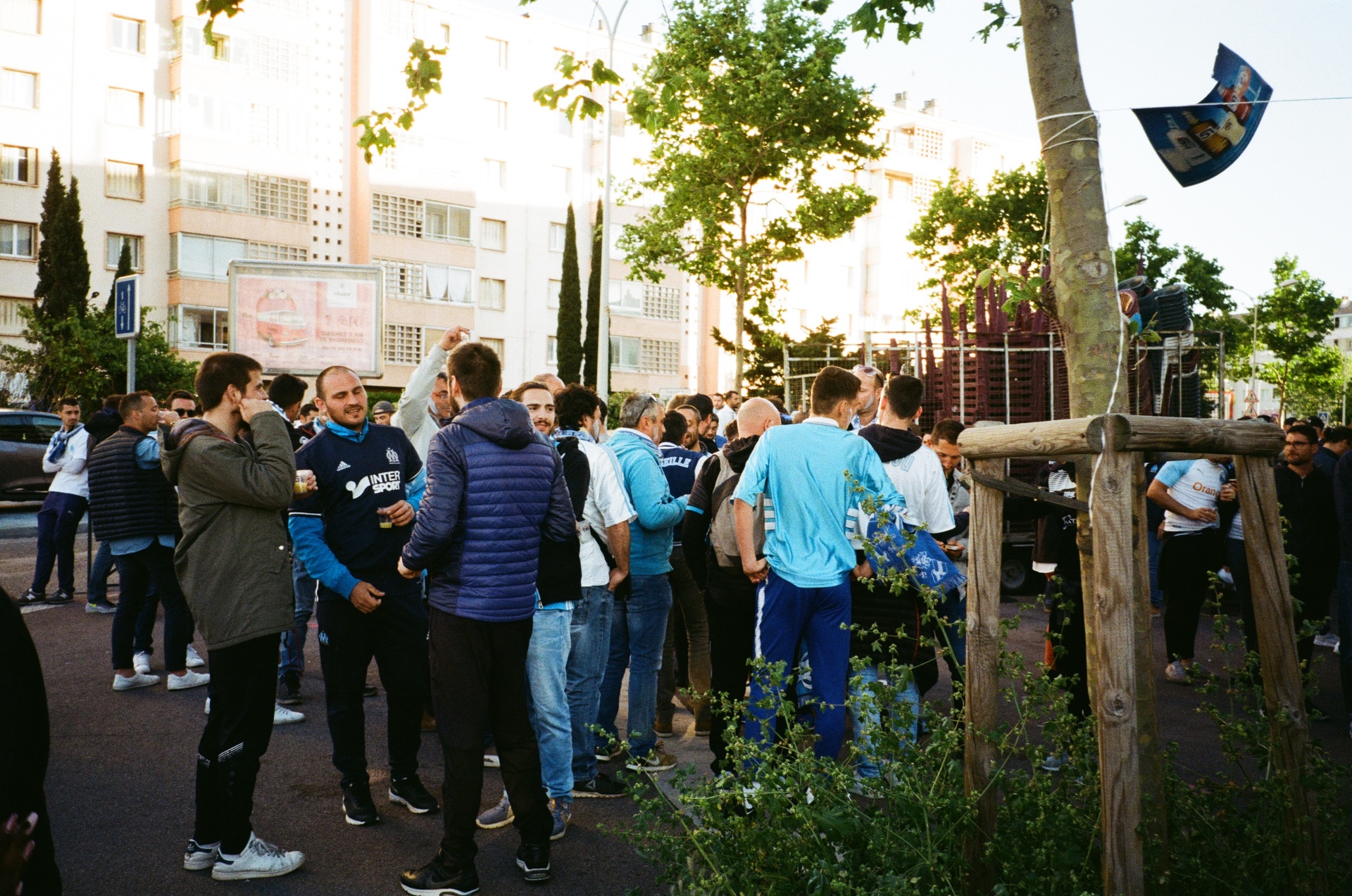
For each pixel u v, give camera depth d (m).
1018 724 3.01
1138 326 8.34
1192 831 2.92
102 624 9.20
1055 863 2.73
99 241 34.88
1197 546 7.28
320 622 4.66
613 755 5.54
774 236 29.92
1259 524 2.73
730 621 4.84
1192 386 13.37
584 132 45.66
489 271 43.16
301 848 4.36
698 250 30.33
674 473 6.36
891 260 56.72
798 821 2.88
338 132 38.94
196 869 4.10
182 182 35.56
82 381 28.33
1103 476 2.43
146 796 4.95
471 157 42.03
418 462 4.99
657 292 47.09
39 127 33.91
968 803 2.86
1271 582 2.72
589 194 45.81
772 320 30.28
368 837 4.49
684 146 29.67
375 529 4.63
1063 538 5.32
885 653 4.77
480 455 4.00
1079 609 5.21
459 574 3.96
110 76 35.00
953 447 6.44
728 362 51.97
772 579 4.45
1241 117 2.93
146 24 35.59
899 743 3.20
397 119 5.84
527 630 4.09
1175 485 7.27
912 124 61.56
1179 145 2.97
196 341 36.03
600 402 5.45
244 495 3.96
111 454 6.82
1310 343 44.12
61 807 4.80
